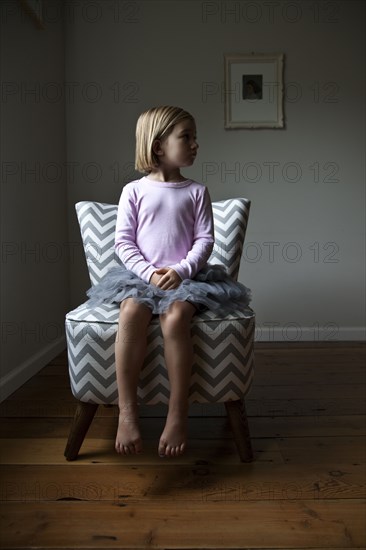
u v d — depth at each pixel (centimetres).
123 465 138
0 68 194
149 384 135
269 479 129
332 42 275
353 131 279
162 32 276
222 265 168
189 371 130
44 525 109
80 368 135
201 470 134
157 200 150
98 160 281
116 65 277
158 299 136
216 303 137
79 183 282
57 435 158
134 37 276
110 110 279
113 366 134
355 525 109
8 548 102
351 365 233
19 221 214
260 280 285
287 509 115
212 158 279
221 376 135
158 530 108
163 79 277
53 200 259
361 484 126
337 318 286
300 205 282
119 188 282
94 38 276
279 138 279
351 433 157
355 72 276
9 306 204
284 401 186
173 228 149
